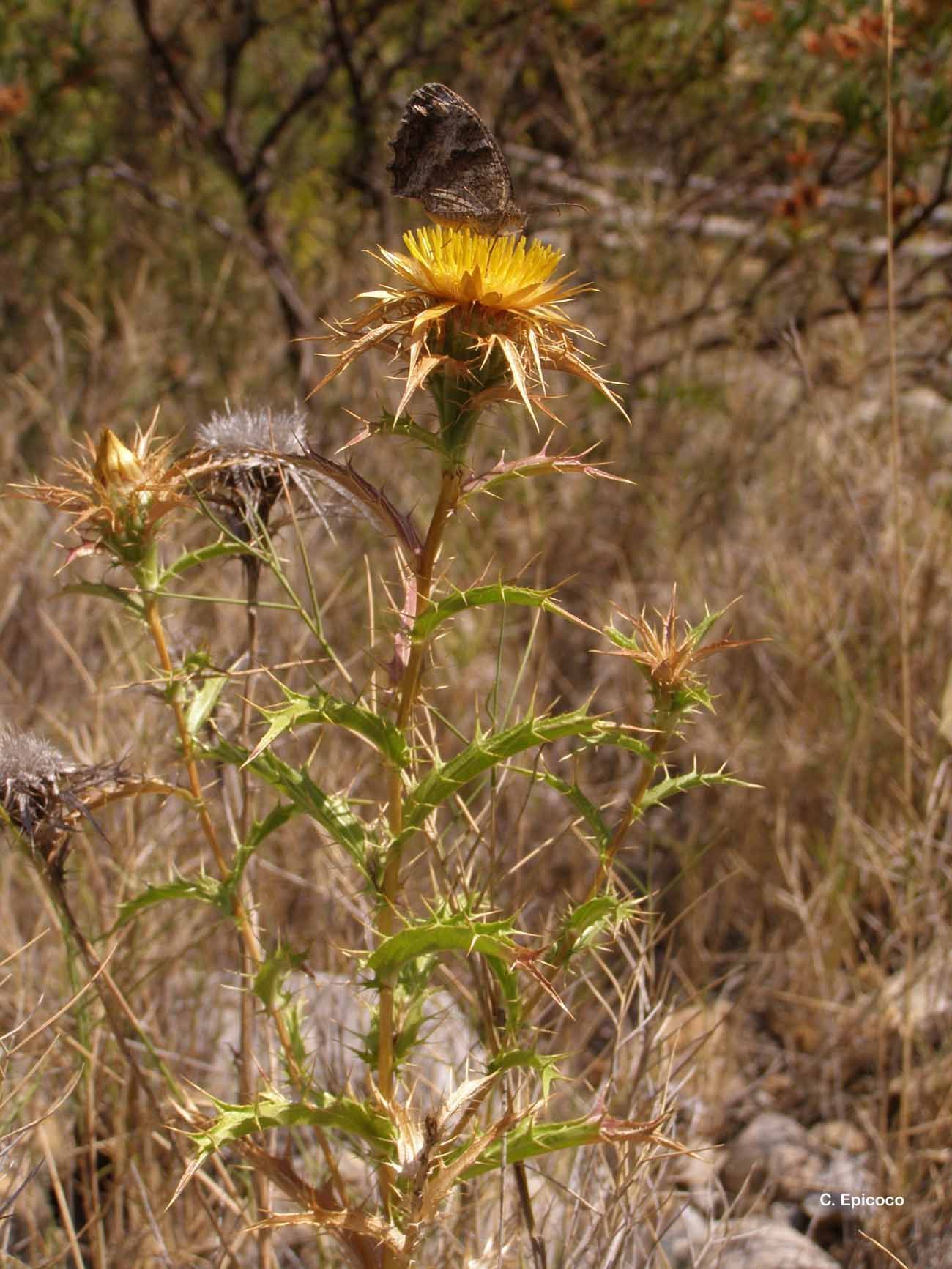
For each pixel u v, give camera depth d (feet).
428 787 5.58
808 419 16.38
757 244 19.84
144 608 6.11
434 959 6.41
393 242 17.78
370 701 6.82
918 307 18.84
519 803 11.87
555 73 19.60
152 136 20.93
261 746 5.16
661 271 18.25
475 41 19.77
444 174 5.57
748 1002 11.32
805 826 12.51
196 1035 9.41
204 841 10.44
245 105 21.66
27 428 16.35
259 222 19.75
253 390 17.48
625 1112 7.84
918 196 17.10
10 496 5.92
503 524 15.53
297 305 18.89
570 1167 8.37
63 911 6.52
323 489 6.89
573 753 6.06
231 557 6.91
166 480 5.95
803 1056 10.95
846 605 13.67
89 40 20.57
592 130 19.52
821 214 18.30
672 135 19.76
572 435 16.43
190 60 21.27
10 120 18.78
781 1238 9.02
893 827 11.91
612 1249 7.18
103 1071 8.44
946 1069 9.89
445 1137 5.54
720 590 14.53
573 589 15.16
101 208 20.54
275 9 21.20
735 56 18.47
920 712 12.25
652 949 8.47
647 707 13.10
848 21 16.93
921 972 10.41
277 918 10.32
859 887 12.05
